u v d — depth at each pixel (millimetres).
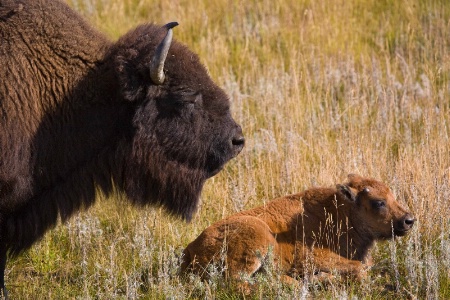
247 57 30125
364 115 24141
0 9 14656
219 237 15781
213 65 29438
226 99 15438
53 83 14672
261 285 14352
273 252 15625
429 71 27656
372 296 15102
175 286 15266
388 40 31375
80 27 15219
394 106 25078
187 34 31984
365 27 32750
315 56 29906
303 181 20281
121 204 16531
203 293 15234
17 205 14758
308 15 32812
